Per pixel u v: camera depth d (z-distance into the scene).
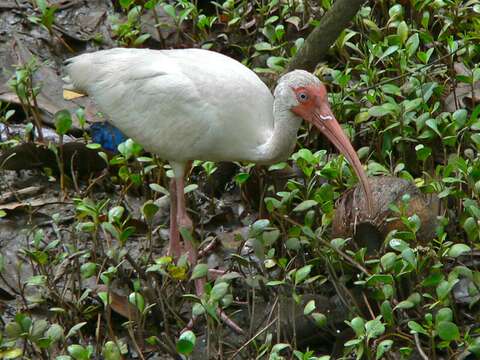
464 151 12.12
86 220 12.06
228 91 10.89
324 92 10.63
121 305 10.56
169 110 11.05
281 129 10.78
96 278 11.12
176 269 10.18
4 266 11.49
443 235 10.18
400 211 10.05
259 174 12.11
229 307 10.92
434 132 11.55
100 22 15.32
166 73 11.08
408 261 9.35
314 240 10.37
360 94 12.85
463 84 13.06
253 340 9.63
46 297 10.92
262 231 10.21
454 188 11.18
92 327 10.69
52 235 12.04
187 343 8.89
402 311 10.01
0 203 12.49
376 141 12.27
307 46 12.46
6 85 13.82
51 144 12.23
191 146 11.11
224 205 12.49
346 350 9.45
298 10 14.45
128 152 11.71
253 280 10.41
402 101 12.45
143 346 10.34
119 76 11.41
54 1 15.55
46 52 14.77
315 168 11.64
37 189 12.73
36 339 9.56
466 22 14.02
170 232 11.56
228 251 11.72
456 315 10.32
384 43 12.95
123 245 10.71
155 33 14.69
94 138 13.03
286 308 10.28
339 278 10.41
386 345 9.00
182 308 10.90
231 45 14.44
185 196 12.45
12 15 15.34
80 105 13.62
